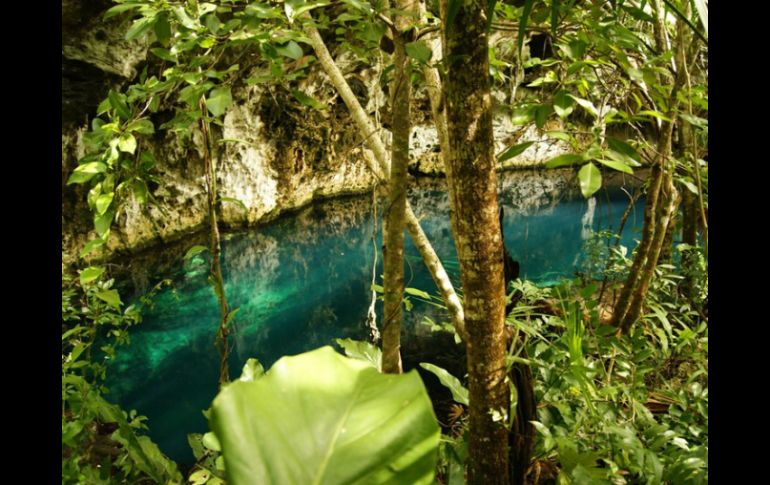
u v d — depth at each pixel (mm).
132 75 6328
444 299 2246
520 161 12508
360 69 8516
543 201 10758
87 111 6078
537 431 1902
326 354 502
